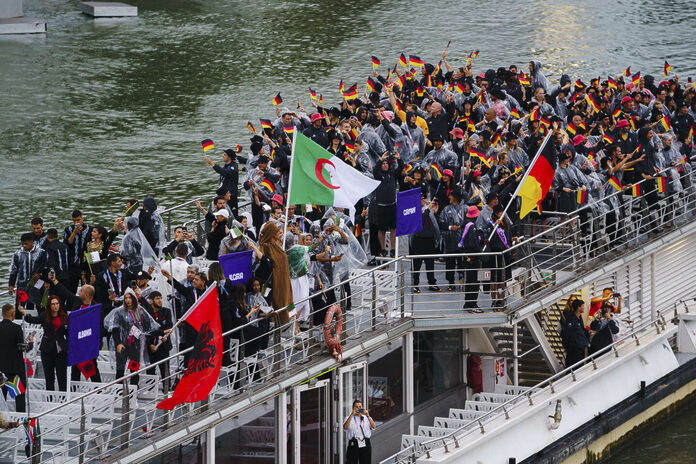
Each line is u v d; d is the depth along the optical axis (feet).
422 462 361.51
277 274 339.16
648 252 461.37
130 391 324.19
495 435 386.73
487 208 385.09
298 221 395.55
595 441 428.56
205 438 325.01
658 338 464.24
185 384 304.09
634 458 440.04
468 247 383.65
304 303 356.18
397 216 373.81
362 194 361.51
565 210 430.20
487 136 410.93
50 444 311.88
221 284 331.36
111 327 322.96
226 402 324.60
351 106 459.32
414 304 393.50
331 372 361.10
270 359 343.05
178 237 352.49
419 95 488.44
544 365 444.55
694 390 484.33
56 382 335.88
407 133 435.94
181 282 343.46
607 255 445.78
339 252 370.94
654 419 460.96
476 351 418.10
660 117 485.97
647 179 458.50
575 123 463.83
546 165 383.65
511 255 393.50
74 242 363.97
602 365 435.12
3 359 312.50
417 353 399.65
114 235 360.69
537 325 419.13
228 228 378.53
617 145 447.42
